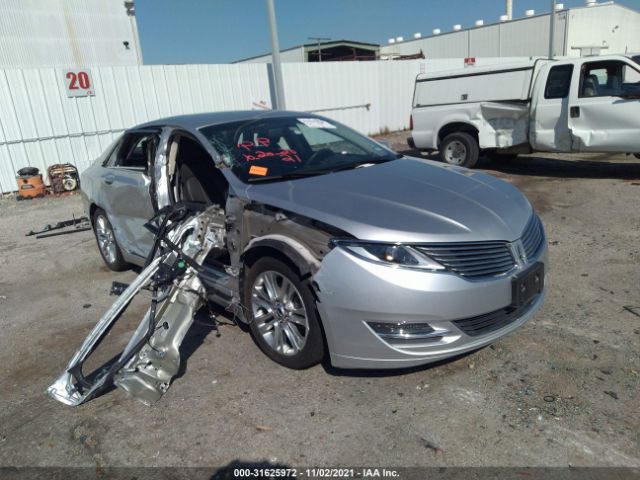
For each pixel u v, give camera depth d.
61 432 2.98
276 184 3.58
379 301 2.81
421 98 10.53
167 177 4.26
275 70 12.76
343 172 3.84
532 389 3.01
